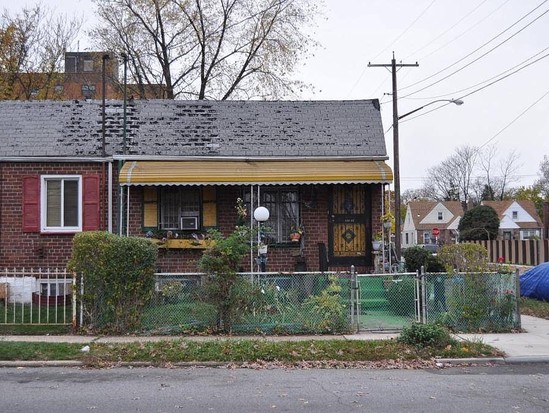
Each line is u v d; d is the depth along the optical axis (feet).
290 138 62.23
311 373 32.68
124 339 39.81
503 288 44.62
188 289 42.47
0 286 52.95
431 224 309.22
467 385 29.68
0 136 60.75
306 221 59.41
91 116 64.23
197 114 65.51
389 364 34.73
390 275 45.47
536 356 35.88
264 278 43.01
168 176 53.88
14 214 58.70
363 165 56.70
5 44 121.80
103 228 59.11
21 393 27.66
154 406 25.32
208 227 59.00
